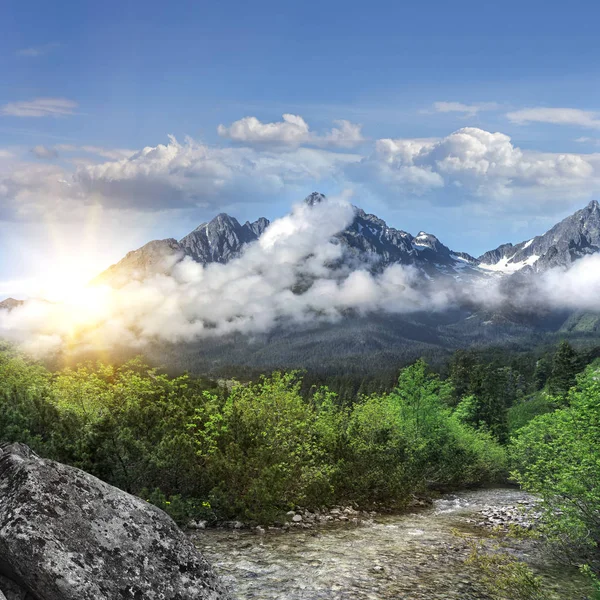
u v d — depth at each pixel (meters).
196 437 14.67
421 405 30.45
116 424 12.48
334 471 15.84
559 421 14.76
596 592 8.67
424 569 9.73
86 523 5.29
